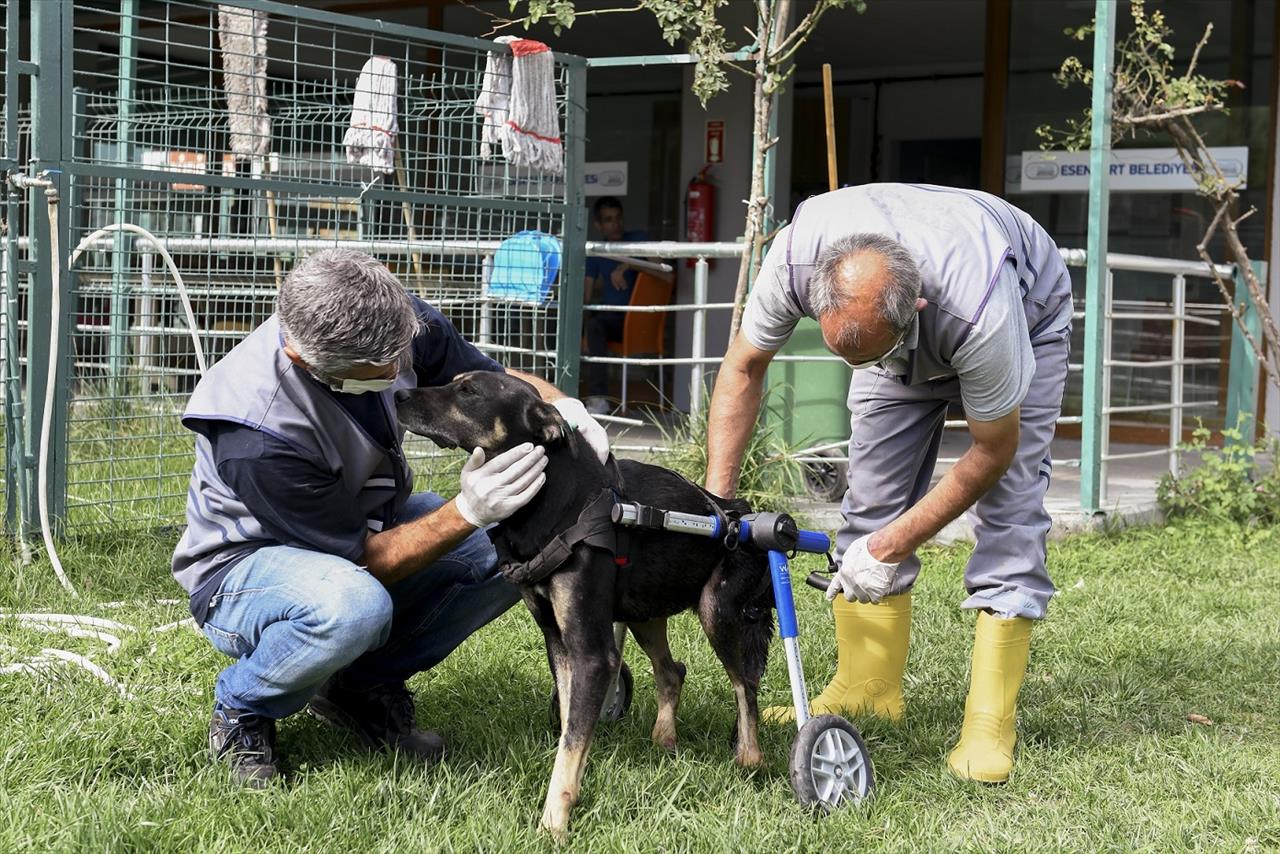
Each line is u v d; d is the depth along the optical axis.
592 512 3.06
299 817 2.91
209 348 7.17
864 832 3.05
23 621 4.34
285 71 12.10
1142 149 9.99
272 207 6.79
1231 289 8.49
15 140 5.22
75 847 2.67
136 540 5.50
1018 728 3.86
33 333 5.26
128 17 7.81
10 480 5.29
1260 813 3.22
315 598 3.02
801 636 4.62
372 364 2.90
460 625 3.54
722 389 3.62
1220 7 9.71
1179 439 7.59
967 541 6.37
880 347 2.96
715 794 3.27
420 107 7.49
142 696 3.65
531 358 7.32
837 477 6.85
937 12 11.43
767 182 6.66
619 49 13.06
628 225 13.84
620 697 3.81
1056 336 3.61
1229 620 5.18
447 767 3.24
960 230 3.20
